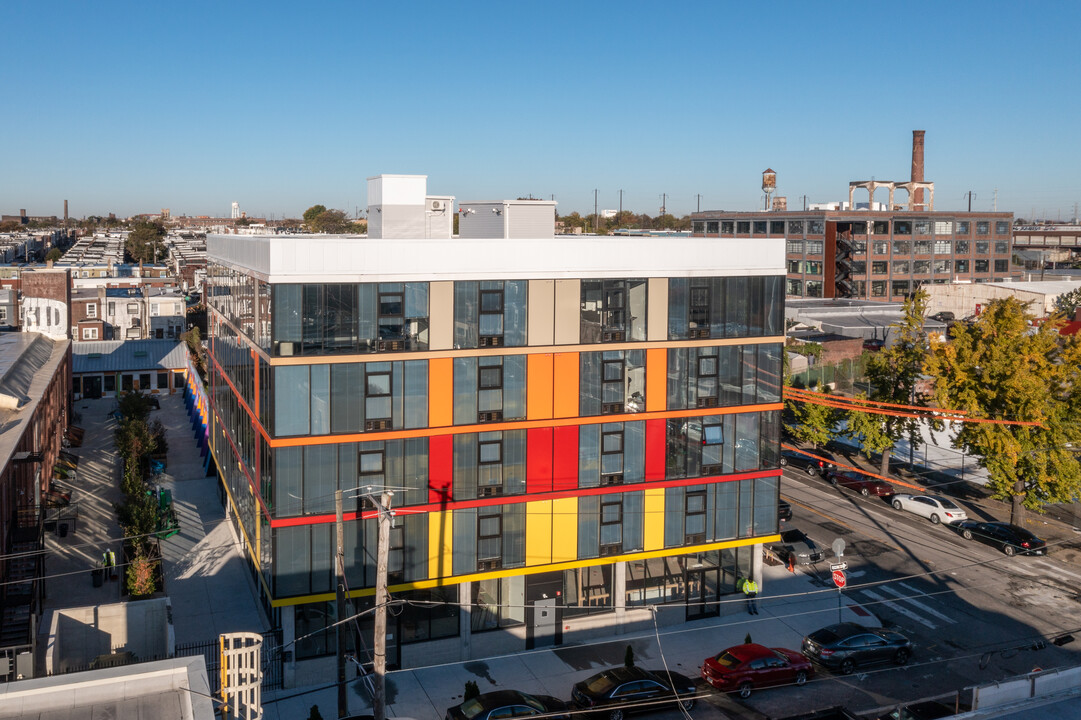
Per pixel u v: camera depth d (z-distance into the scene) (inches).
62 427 2470.5
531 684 1279.5
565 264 1343.5
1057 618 1509.6
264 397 1280.8
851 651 1330.0
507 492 1352.1
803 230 5506.9
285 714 1193.4
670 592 1477.6
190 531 1851.6
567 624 1412.4
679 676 1235.9
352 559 1277.1
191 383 2871.6
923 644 1418.6
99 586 1531.7
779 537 1533.0
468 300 1302.9
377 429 1274.6
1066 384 1939.0
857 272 5482.3
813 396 2324.1
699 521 1467.8
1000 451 1814.7
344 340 1249.4
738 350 1461.6
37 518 1598.2
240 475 1583.4
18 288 3843.5
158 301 4200.3
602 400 1385.3
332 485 1262.3
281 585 1248.2
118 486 2116.1
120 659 1148.5
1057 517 2033.7
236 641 1305.4
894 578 1673.2
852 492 2185.0
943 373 1984.5
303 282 1223.5
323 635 1279.5
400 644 1320.1
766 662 1272.1
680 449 1440.7
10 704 713.0
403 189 1590.8
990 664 1349.7
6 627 1231.5
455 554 1333.7
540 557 1379.2
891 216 5487.2
